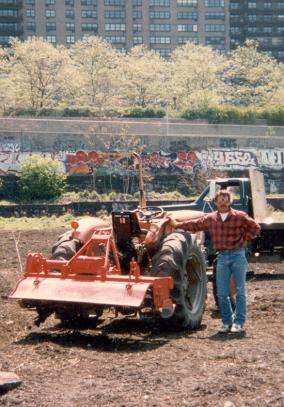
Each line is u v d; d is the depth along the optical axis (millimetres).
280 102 87250
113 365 6789
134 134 56688
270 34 146000
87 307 7926
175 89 86500
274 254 13922
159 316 8188
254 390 5773
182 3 144500
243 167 59531
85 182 54406
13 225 33125
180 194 54500
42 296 7914
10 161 54094
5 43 134125
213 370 6422
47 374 6465
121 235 8758
